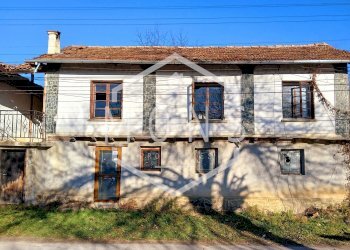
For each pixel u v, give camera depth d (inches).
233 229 569.3
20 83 759.7
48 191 676.7
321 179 673.0
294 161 685.9
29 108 812.6
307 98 684.1
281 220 628.1
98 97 694.5
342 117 673.0
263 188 671.8
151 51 759.1
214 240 512.4
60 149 683.4
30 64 681.6
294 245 492.7
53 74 691.4
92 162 682.8
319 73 681.0
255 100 680.4
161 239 511.2
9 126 735.7
